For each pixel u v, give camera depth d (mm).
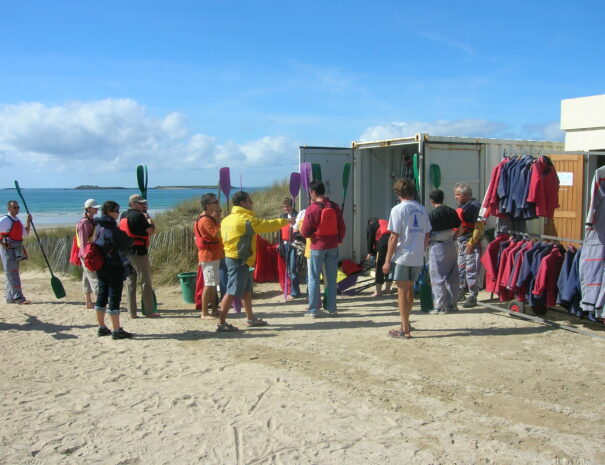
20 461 3400
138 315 7781
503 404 4246
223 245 6898
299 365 5223
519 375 4891
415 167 8797
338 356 5492
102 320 6453
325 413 4070
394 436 3684
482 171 9312
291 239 8844
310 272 7336
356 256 10445
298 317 7395
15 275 8633
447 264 7199
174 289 10047
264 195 19172
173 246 11117
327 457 3400
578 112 8070
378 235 8867
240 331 6648
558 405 4227
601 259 5715
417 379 4805
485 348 5695
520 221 7387
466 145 9086
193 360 5445
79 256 8203
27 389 4668
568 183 8320
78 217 42219
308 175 8797
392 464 3311
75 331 6754
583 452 3457
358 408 4160
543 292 6363
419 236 5945
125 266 6367
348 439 3645
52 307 8359
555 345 5793
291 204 9047
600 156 8414
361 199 10484
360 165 10422
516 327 6508
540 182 6605
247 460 3381
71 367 5285
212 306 7617
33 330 6812
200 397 4418
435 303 7281
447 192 8961
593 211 5664
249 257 6562
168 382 4801
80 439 3693
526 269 6434
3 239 8492
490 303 7734
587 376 4863
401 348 5730
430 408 4164
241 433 3754
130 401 4359
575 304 6125
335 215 7262
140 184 7555
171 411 4148
